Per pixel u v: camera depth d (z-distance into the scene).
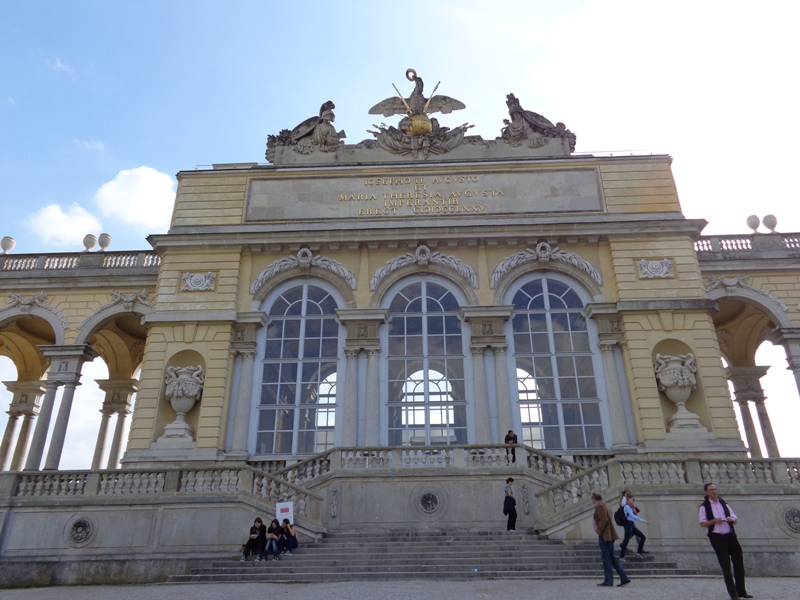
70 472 21.16
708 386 25.16
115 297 29.88
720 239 30.83
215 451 24.48
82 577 19.38
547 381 26.25
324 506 20.97
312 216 29.33
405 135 31.70
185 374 25.78
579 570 15.91
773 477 19.61
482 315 26.80
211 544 19.38
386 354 26.83
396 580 15.46
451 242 28.22
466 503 20.91
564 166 29.86
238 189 30.00
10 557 19.88
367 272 28.09
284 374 26.70
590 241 28.12
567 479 19.83
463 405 25.81
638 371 25.45
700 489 18.81
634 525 17.50
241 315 27.09
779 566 18.20
